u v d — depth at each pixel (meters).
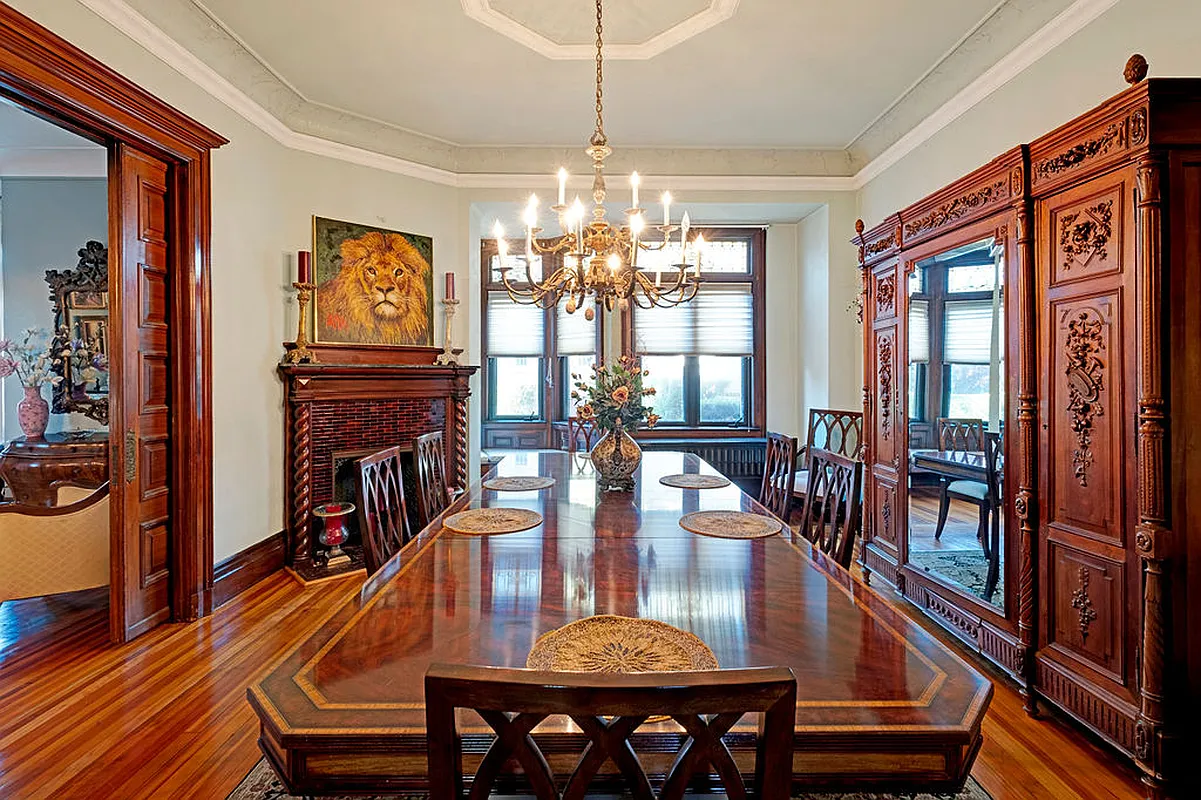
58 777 1.76
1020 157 2.16
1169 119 1.68
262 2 2.72
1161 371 1.70
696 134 4.29
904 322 3.03
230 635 2.73
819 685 1.01
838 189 4.69
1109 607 1.85
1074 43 2.56
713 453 5.47
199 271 2.95
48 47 2.10
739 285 5.60
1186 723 1.69
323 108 3.80
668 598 1.39
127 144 2.60
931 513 2.83
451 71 3.36
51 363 4.38
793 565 1.63
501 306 5.93
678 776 0.69
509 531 1.96
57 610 3.05
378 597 1.40
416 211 4.39
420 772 0.90
